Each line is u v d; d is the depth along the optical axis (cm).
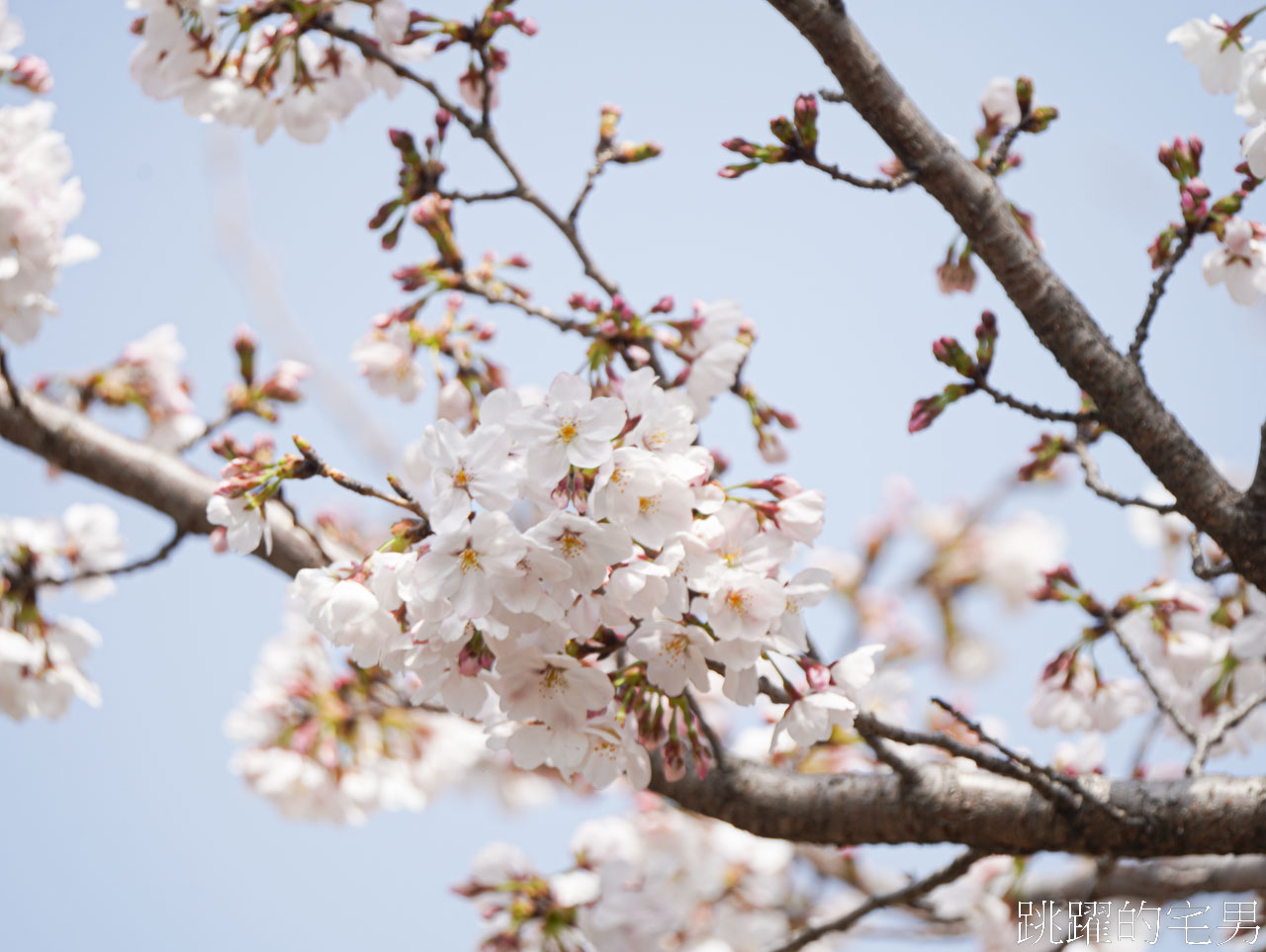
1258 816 153
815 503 145
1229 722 159
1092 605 166
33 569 173
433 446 141
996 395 154
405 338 164
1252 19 156
